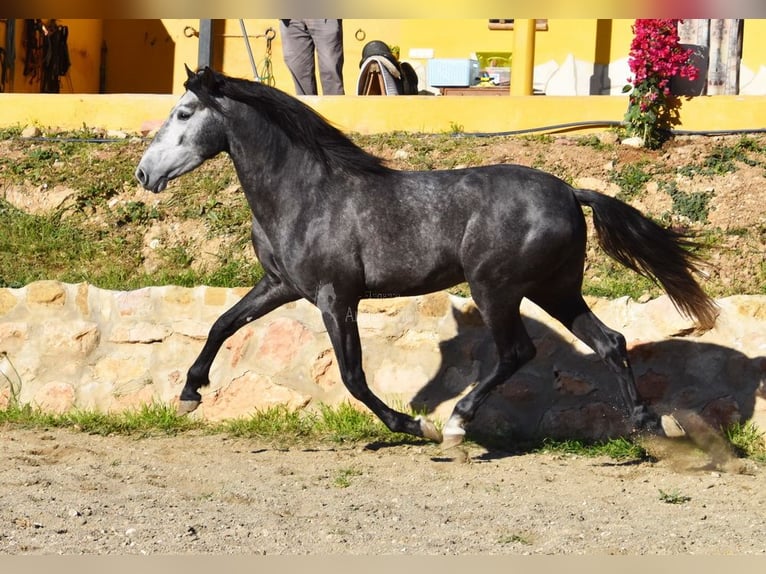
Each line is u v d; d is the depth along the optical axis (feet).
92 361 35.94
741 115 43.93
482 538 22.85
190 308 35.73
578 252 29.81
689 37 49.57
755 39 56.54
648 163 42.98
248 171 30.09
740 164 42.39
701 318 30.48
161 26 65.46
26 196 43.96
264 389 34.86
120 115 48.29
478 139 45.16
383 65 51.78
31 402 35.73
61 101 48.55
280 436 33.22
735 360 32.96
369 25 61.41
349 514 24.79
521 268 29.17
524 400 33.53
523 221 29.07
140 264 41.04
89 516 24.13
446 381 34.19
